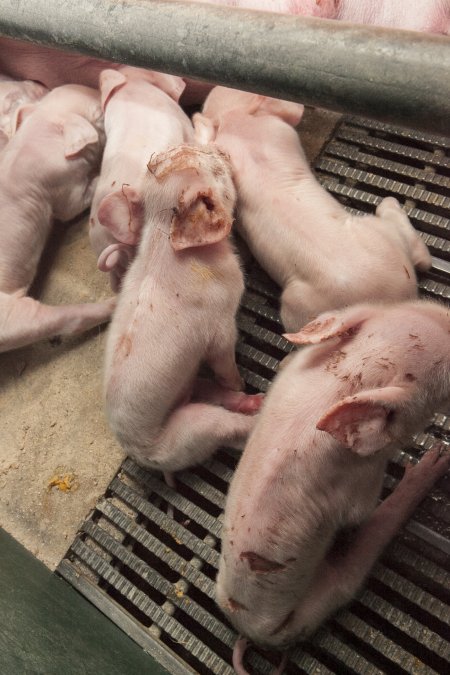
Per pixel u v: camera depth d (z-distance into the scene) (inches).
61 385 31.6
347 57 16.5
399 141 30.5
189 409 26.8
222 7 18.6
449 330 22.1
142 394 26.1
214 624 25.5
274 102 29.3
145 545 27.5
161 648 25.8
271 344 28.9
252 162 27.9
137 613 27.2
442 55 15.7
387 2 29.0
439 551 24.9
